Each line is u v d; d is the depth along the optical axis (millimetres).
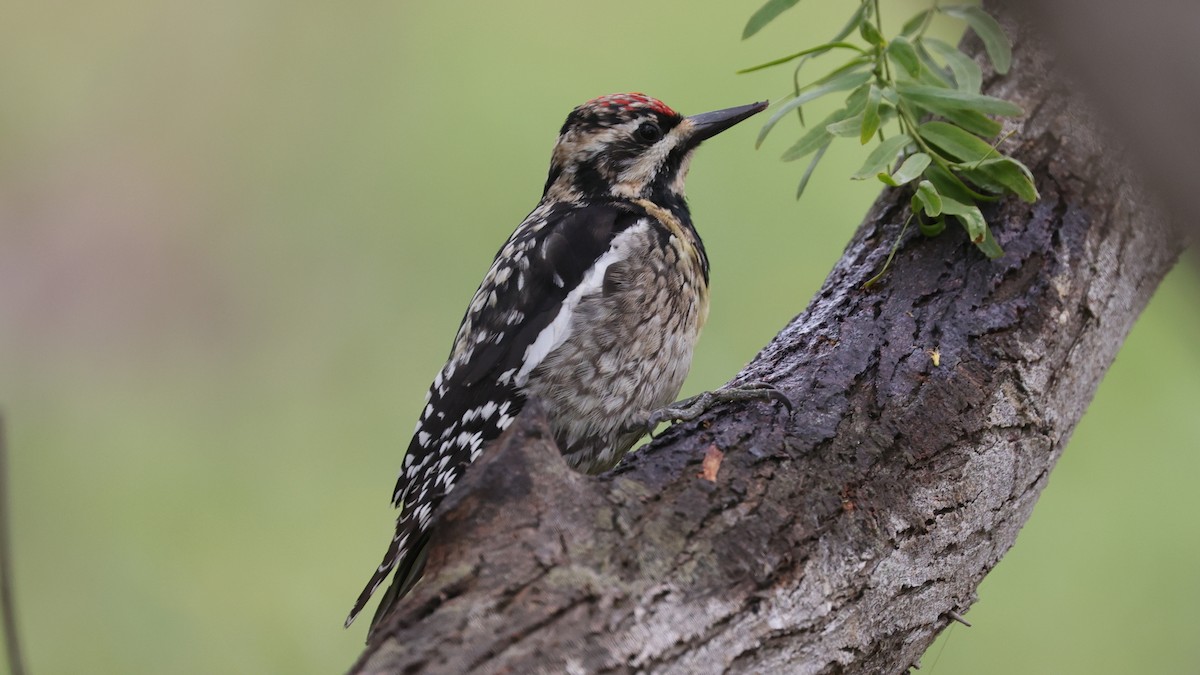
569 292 7664
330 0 14977
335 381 13469
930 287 6629
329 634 11680
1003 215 6863
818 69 13078
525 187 13609
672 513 5129
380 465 12867
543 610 4629
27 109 15086
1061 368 6500
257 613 11867
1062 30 3645
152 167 15016
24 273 14469
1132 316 7066
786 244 12203
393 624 4594
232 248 14492
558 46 13930
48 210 14672
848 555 5359
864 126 6617
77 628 11523
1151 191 4012
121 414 13859
